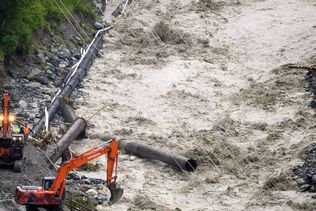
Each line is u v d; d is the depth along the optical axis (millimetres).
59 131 118625
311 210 103375
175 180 110625
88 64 144000
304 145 119938
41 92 129500
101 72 143750
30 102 125375
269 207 103938
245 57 154375
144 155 115250
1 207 84250
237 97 138000
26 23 141500
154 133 124000
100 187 102188
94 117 127062
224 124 127375
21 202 81188
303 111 131125
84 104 131000
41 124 117500
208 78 145000
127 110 131375
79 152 115250
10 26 134125
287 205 104375
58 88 132625
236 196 106812
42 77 134250
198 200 104875
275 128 126250
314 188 108375
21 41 135750
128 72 145125
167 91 139250
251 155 117688
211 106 135000
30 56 138000
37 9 146375
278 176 111438
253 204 104500
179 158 112625
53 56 142750
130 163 114062
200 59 152000
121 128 124750
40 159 101188
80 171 108625
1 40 131500
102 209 95500
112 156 87625
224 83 143500
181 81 143250
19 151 94125
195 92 139500
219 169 114000
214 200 105250
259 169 114375
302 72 145125
